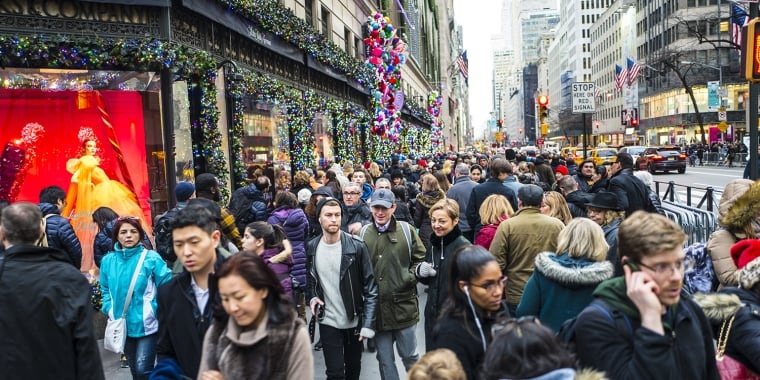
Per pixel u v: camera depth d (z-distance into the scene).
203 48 10.63
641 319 2.53
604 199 5.74
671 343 2.45
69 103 8.87
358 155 24.47
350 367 5.53
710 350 2.70
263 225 5.87
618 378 2.50
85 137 8.97
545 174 13.87
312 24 18.19
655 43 81.06
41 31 8.27
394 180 12.13
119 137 9.23
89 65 8.78
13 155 8.48
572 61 137.75
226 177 10.87
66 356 3.51
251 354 2.83
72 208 8.87
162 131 9.59
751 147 8.47
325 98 18.89
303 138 15.94
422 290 10.25
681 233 2.51
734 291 3.22
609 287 2.71
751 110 8.44
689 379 2.50
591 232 3.85
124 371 6.54
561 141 126.06
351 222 8.48
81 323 3.56
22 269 3.50
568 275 3.68
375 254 5.50
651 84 85.75
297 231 7.50
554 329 3.75
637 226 2.55
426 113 45.41
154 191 9.54
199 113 10.60
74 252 6.43
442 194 8.88
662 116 80.06
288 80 15.77
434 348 3.31
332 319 5.31
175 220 3.41
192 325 3.45
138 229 5.34
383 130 22.77
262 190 9.38
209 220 3.46
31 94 8.60
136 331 5.25
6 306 3.42
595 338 2.59
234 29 11.32
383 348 5.51
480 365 3.07
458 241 5.08
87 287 3.69
